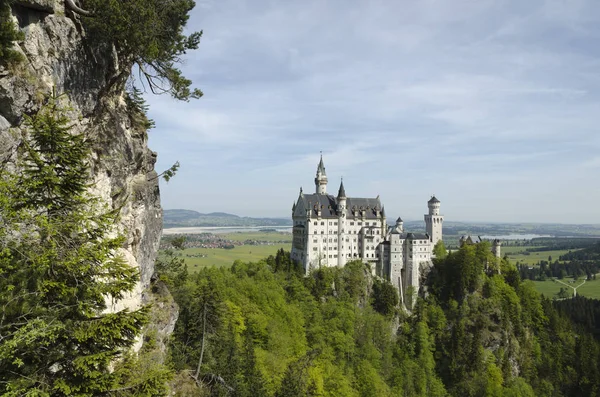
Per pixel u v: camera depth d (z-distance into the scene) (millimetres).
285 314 126812
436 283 175375
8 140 27797
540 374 158250
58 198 23641
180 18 42844
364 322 145125
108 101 43156
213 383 62125
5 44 27453
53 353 22000
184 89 46062
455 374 148000
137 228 48219
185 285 82125
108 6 36219
